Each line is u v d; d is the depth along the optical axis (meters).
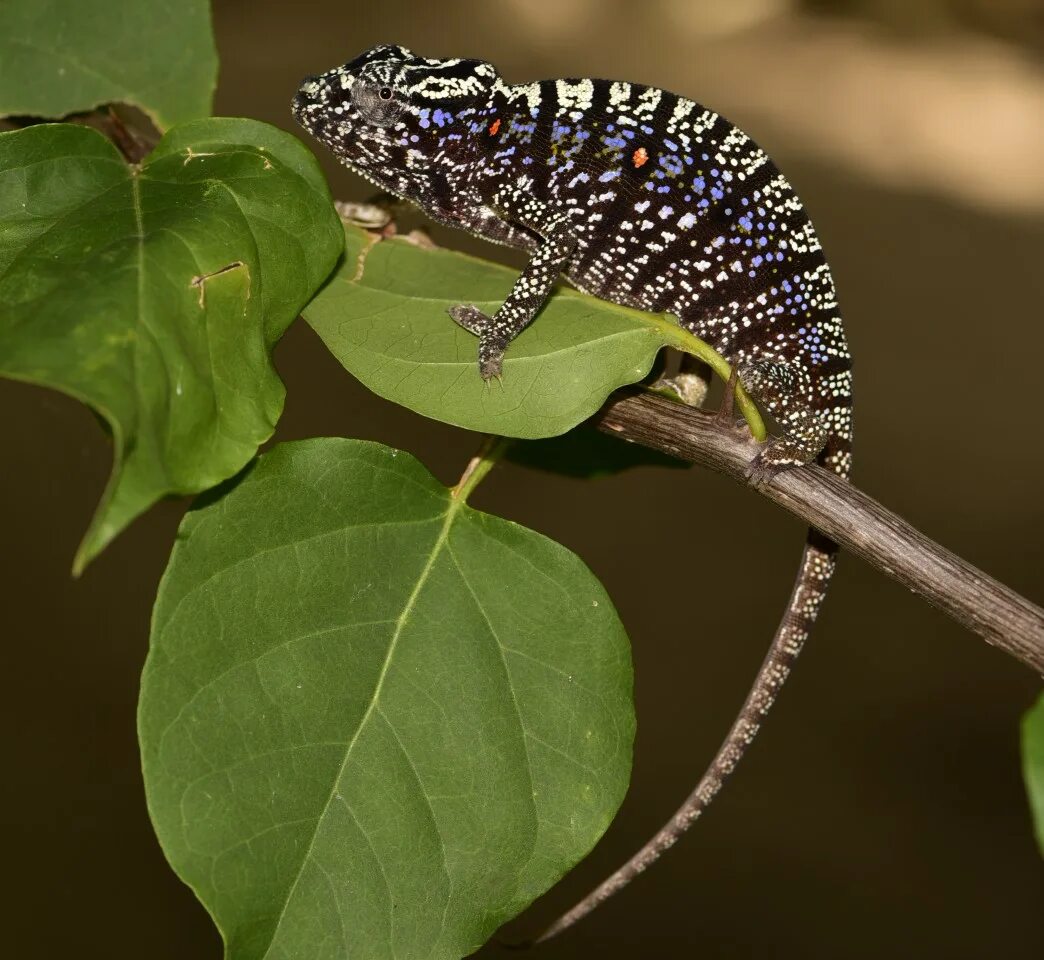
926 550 0.44
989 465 1.17
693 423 0.45
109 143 0.45
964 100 1.84
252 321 0.43
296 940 0.43
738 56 1.90
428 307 0.46
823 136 1.70
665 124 0.49
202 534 0.43
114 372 0.42
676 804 0.80
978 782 0.84
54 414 0.99
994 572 1.05
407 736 0.44
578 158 0.49
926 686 0.90
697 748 0.85
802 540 1.04
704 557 1.01
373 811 0.43
